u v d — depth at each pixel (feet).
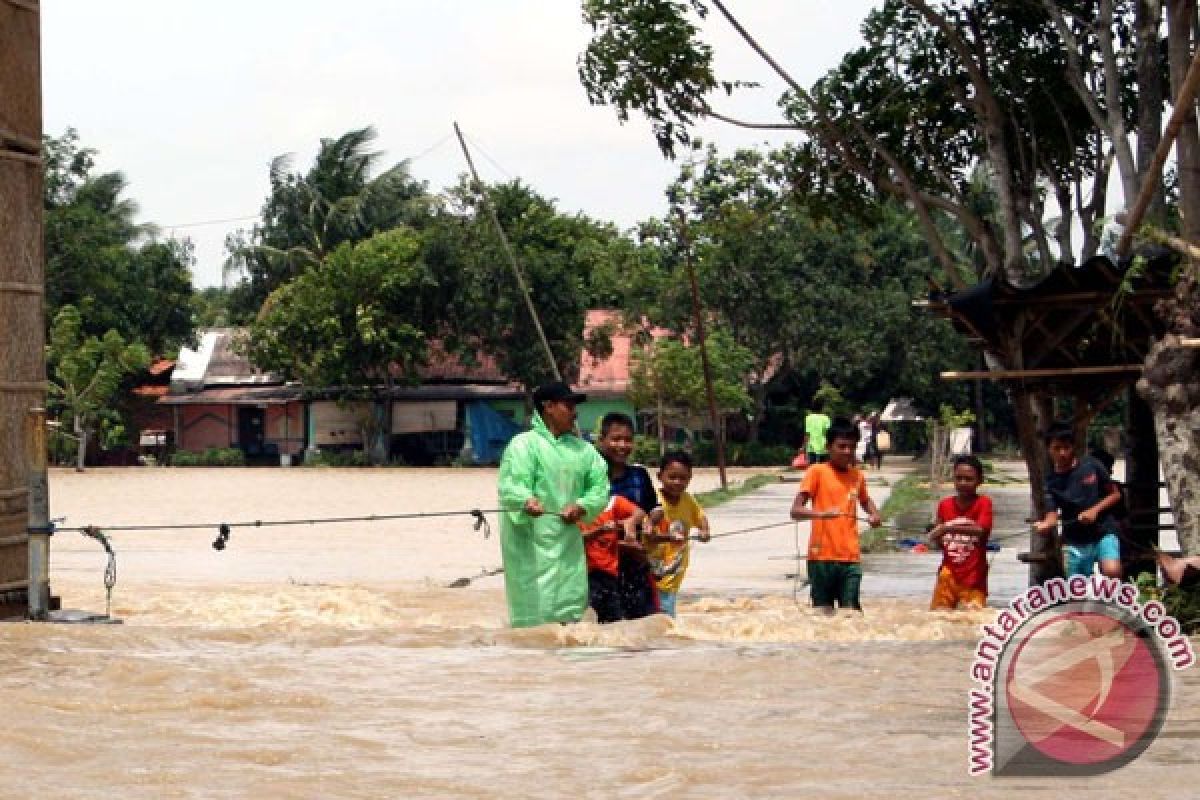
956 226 245.04
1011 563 78.89
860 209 76.28
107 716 28.73
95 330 262.67
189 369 266.36
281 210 269.64
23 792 22.48
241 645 38.83
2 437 46.55
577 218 241.96
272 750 25.76
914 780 23.49
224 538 48.06
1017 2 71.67
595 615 44.24
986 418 264.52
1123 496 46.88
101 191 279.69
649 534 45.19
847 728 27.89
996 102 68.59
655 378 221.05
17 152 47.39
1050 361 53.98
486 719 28.86
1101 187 71.15
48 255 257.34
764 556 83.30
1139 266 48.73
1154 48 59.16
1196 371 47.93
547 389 43.42
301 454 255.50
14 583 46.93
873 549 85.05
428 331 243.40
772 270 226.79
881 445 205.87
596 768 24.48
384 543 91.45
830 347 232.53
